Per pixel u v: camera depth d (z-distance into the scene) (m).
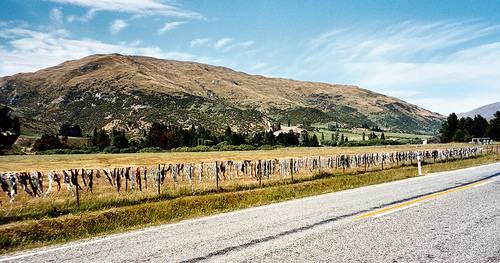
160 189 16.47
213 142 127.81
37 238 8.30
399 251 6.23
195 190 16.41
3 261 6.19
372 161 30.17
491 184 15.59
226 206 12.55
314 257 5.93
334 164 26.62
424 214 9.32
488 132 136.75
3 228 8.48
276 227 8.16
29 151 108.50
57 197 13.66
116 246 6.95
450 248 6.38
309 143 145.50
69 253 6.55
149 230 8.36
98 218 9.91
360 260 5.78
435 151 36.81
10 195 11.99
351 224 8.30
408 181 18.17
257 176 21.16
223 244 6.80
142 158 56.91
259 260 5.80
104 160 52.28
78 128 192.75
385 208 10.27
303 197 13.70
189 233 7.88
